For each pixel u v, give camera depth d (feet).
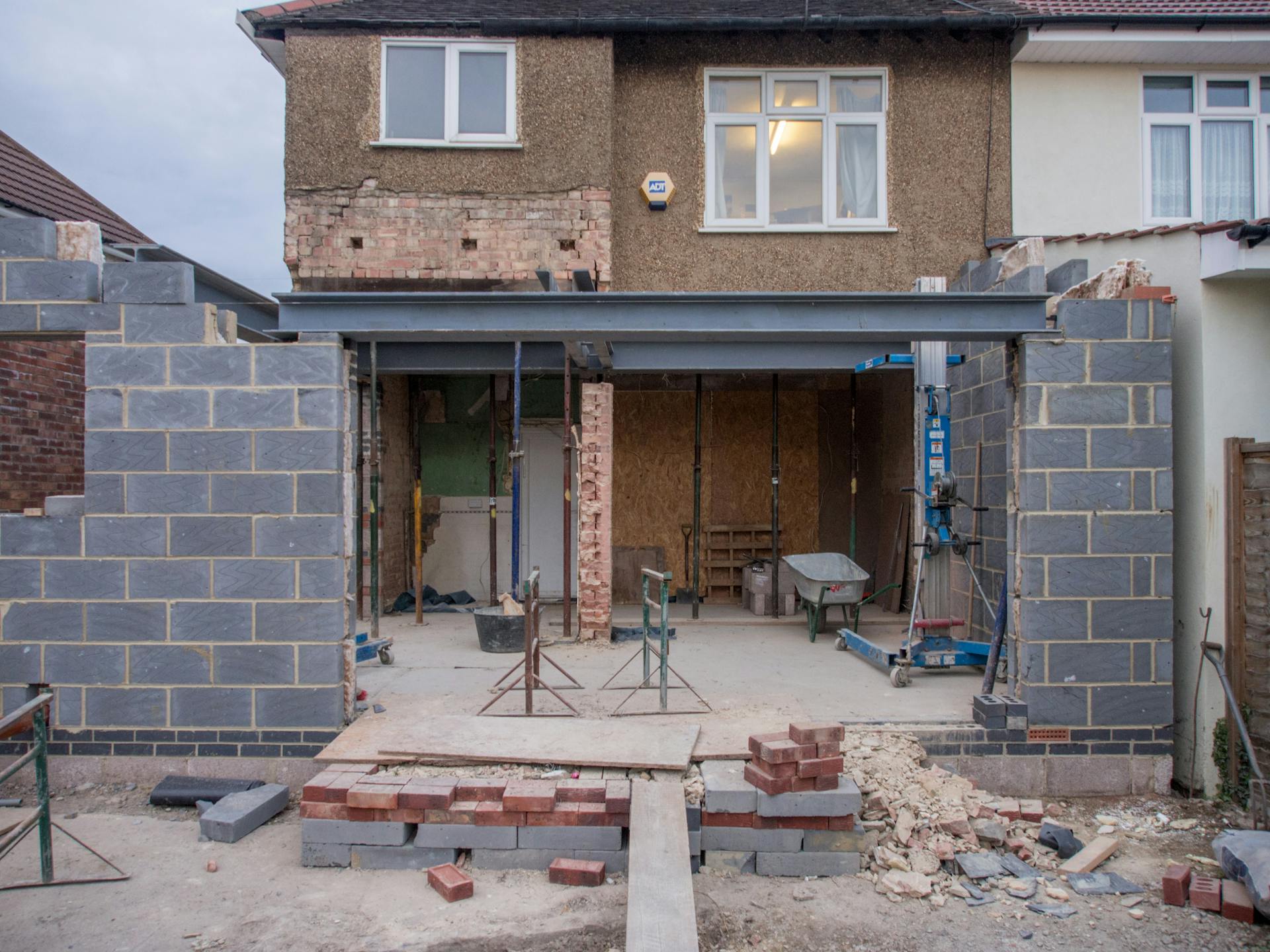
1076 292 18.38
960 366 23.43
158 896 12.14
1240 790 15.96
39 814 12.27
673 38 26.45
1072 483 16.24
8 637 15.72
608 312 15.58
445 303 15.58
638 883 10.93
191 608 15.61
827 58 26.66
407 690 18.30
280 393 15.61
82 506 15.69
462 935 11.27
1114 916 12.26
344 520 15.75
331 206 24.98
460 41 25.22
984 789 16.05
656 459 31.91
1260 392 16.83
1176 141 27.09
